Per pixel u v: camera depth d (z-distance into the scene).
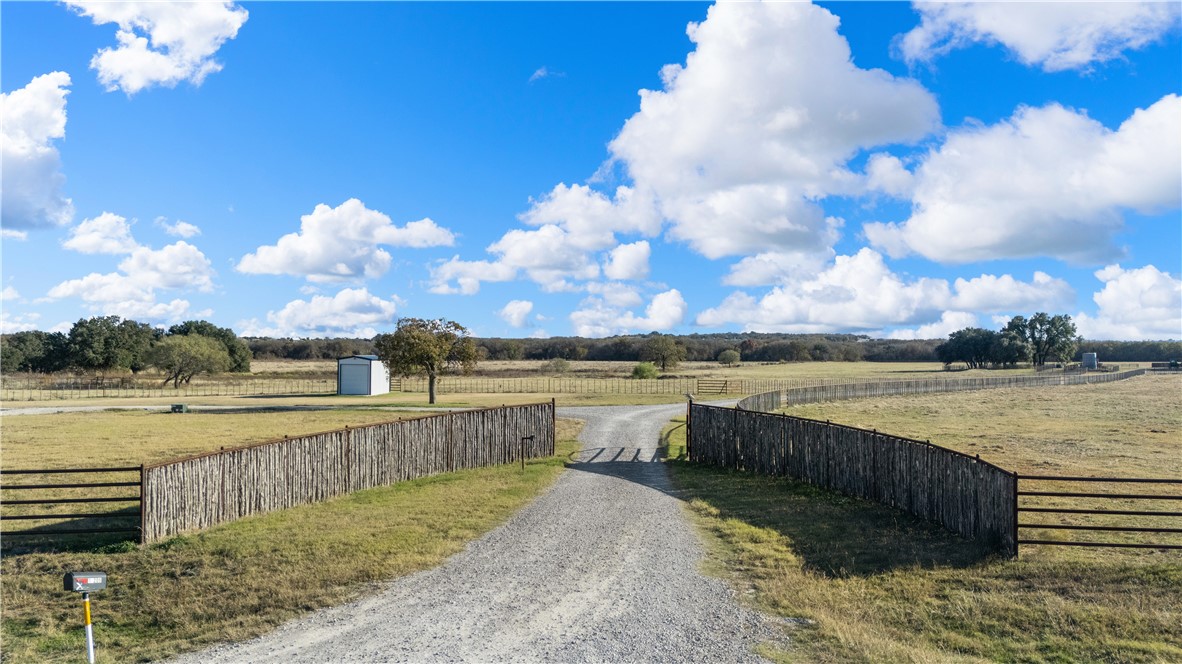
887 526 18.09
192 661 10.11
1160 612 11.79
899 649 10.24
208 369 87.38
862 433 21.36
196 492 17.03
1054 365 167.00
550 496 22.22
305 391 78.12
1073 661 10.22
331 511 19.53
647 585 13.29
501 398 65.94
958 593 12.91
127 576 13.99
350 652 10.20
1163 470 26.20
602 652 10.15
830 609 12.09
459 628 11.09
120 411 52.47
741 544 16.38
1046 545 15.70
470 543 16.28
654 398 67.38
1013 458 29.58
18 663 10.37
